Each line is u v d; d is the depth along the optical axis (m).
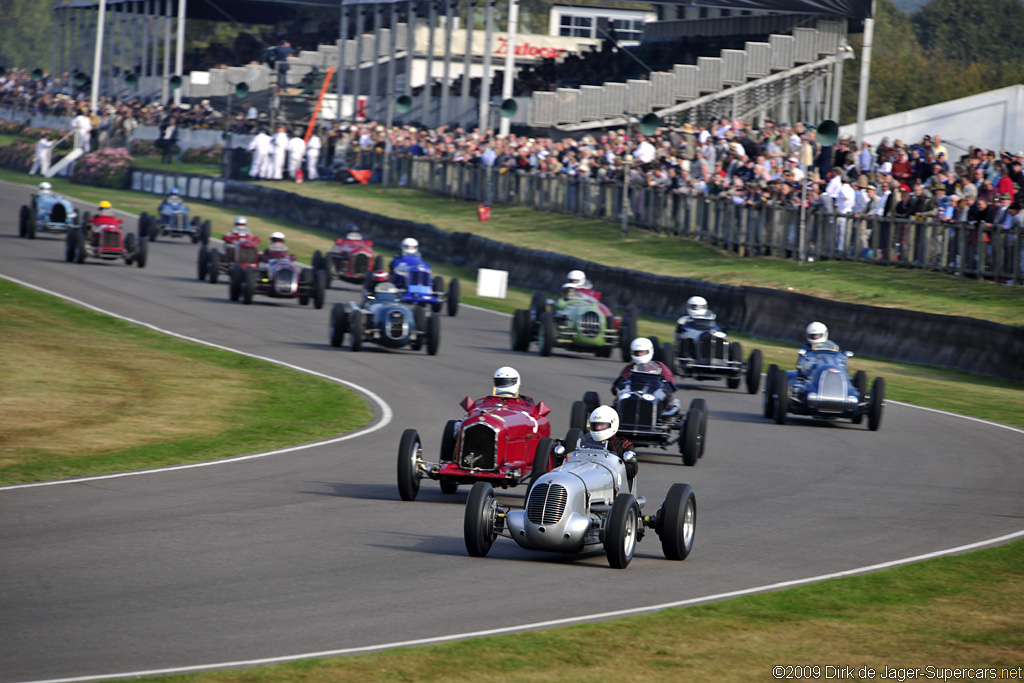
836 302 113.88
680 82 195.00
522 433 53.41
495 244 157.62
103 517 46.84
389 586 38.16
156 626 33.31
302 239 183.12
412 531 46.44
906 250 123.19
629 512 41.72
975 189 120.38
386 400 78.19
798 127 152.75
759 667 31.58
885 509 53.19
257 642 32.16
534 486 42.16
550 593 37.91
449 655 31.34
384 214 184.62
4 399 72.44
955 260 117.88
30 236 156.50
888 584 40.31
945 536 48.25
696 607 36.59
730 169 145.50
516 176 182.50
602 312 99.81
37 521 45.84
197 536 44.12
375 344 98.81
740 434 72.38
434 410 75.38
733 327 123.50
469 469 51.47
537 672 30.42
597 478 43.00
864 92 165.50
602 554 44.00
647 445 63.12
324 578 38.84
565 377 89.56
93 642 31.80
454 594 37.44
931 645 34.03
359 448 64.12
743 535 47.38
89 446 61.88
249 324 108.00
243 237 129.50
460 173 194.62
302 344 99.75
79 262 136.75
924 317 106.69
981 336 101.94
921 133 173.00
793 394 76.75
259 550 42.34
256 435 66.88
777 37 195.62
